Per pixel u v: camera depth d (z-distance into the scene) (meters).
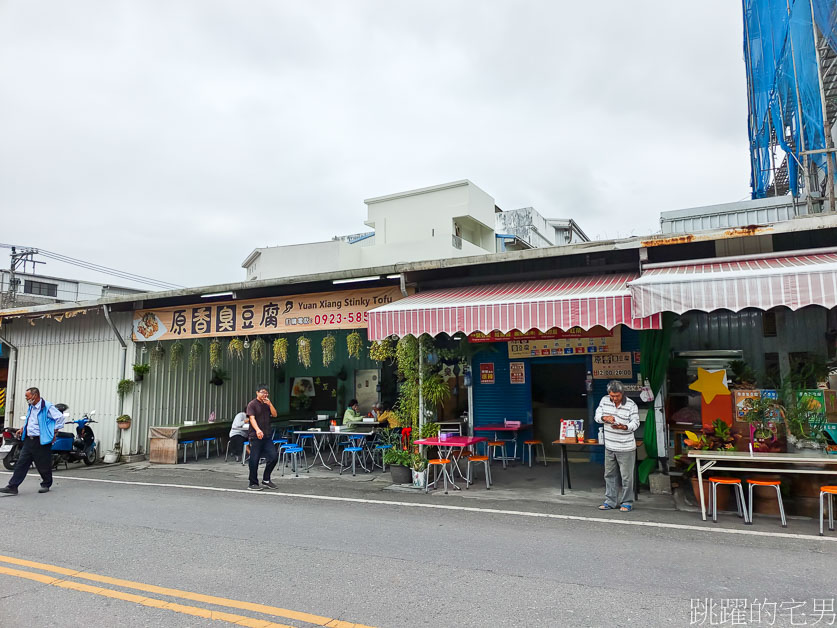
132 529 6.82
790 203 16.97
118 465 12.96
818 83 9.27
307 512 7.69
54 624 4.12
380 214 30.22
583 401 11.49
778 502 7.11
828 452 6.95
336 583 4.86
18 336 16.03
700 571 5.09
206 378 15.26
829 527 6.50
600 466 10.97
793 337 10.20
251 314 12.31
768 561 5.37
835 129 10.82
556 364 11.73
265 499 8.68
